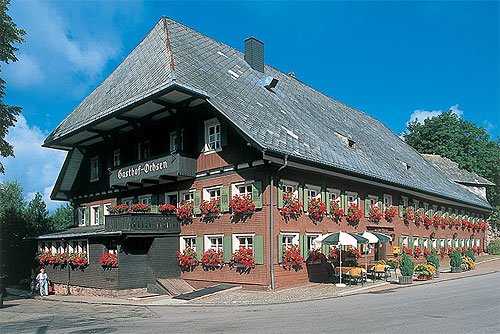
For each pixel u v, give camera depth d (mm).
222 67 26406
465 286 20516
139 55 27594
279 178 20906
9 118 22234
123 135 27703
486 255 44219
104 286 23219
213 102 21219
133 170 24609
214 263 21953
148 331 12039
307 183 22547
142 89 22859
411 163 36812
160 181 24562
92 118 25469
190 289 22312
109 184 28406
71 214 42562
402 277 22000
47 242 29078
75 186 32438
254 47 29750
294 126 24484
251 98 24719
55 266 27453
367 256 26547
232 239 21516
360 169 25078
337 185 24531
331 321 12398
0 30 21453
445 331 10555
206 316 14516
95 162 31031
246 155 21219
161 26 27328
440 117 60906
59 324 14102
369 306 15070
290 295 18781
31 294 27062
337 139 27469
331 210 23844
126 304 19375
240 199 20984
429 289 19641
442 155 59031
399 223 30703
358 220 25797
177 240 24016
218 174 22297
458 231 40375
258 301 17719
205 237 22719
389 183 27438
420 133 62000
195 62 24453
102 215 29672
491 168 57969
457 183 44875
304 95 32375
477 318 12195
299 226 21781
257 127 21375
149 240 23422
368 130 36812
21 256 33875
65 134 27625
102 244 23688
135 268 22984
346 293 18969
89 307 18969
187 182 23812
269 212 20344
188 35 27641
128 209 24875
